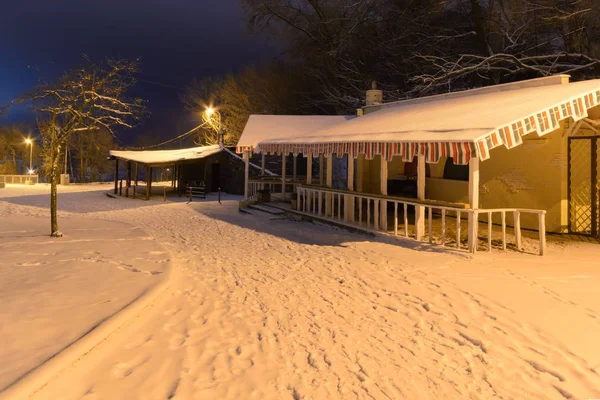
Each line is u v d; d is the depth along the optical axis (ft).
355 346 18.16
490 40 90.74
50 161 44.60
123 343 18.16
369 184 62.85
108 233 46.88
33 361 14.87
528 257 31.04
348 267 31.17
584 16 71.15
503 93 44.19
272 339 19.04
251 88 151.02
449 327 19.66
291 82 143.33
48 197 105.60
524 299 22.03
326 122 76.23
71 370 15.11
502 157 44.09
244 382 15.21
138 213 75.92
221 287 27.55
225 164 115.44
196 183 113.60
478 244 36.01
